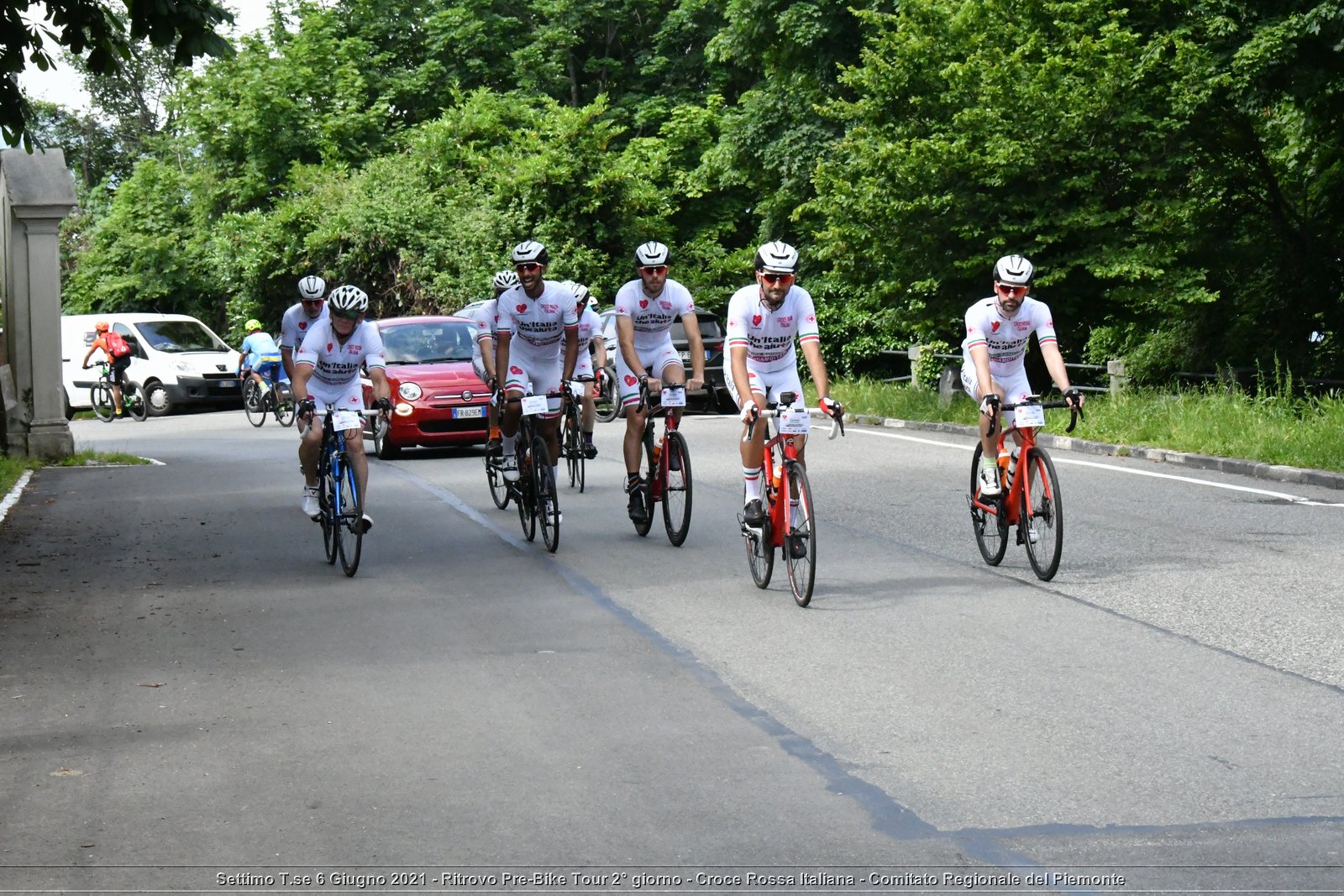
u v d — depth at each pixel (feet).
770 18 103.71
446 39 144.77
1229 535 33.88
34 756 17.93
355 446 30.83
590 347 44.88
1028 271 28.53
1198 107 65.16
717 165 112.98
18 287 59.77
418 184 122.31
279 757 17.76
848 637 23.86
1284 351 74.43
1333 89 63.67
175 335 104.83
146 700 20.62
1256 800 15.60
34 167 60.54
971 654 22.49
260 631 25.34
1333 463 44.80
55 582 30.58
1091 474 46.70
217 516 41.52
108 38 36.55
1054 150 65.92
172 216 141.69
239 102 137.69
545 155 116.37
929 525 36.17
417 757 17.63
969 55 70.44
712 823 15.17
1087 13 68.18
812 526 25.88
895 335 100.48
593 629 24.89
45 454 59.52
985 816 15.25
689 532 36.11
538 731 18.71
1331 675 20.89
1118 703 19.57
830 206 73.00
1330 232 73.41
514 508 41.45
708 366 81.00
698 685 20.89
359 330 32.78
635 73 145.89
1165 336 76.38
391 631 25.12
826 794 16.05
